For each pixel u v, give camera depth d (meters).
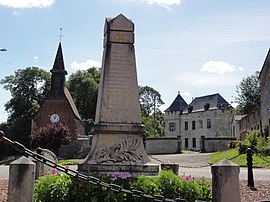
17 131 57.94
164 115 87.12
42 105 52.91
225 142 46.41
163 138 46.28
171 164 10.60
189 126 82.25
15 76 62.81
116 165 8.87
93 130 9.50
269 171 18.06
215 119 76.69
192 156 34.84
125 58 9.84
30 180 4.72
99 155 9.04
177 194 6.80
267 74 36.72
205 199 6.84
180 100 87.25
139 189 6.69
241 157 25.20
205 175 15.45
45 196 6.59
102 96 9.55
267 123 36.38
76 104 64.19
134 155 9.20
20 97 61.59
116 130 9.25
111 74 9.70
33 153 4.96
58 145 42.22
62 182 6.74
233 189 4.65
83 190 6.54
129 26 10.02
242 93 61.78
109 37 9.90
